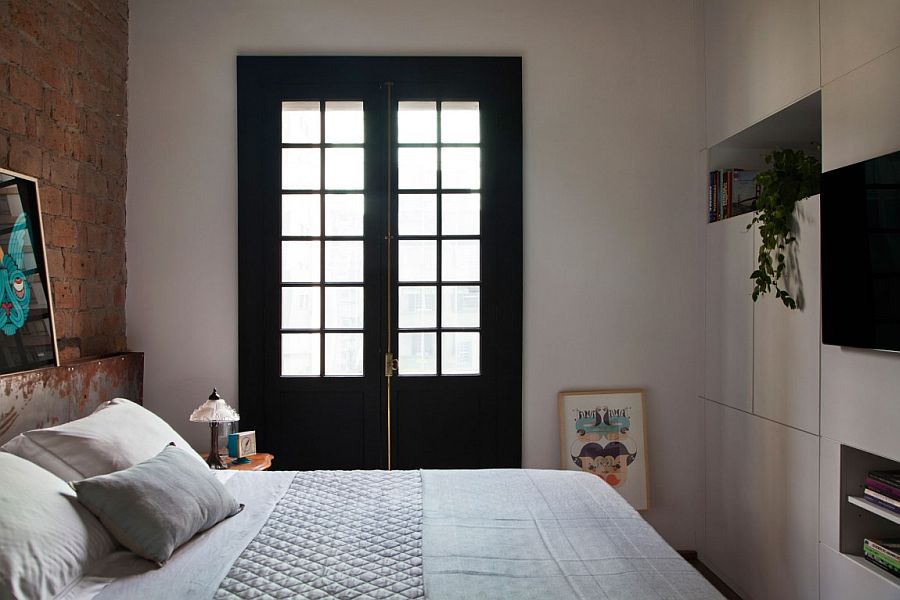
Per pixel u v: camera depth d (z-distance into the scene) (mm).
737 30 3262
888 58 2197
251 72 3598
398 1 3656
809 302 2662
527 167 3691
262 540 1913
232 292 3604
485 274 3668
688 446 3719
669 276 3725
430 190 3664
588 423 3658
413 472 2688
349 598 1548
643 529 2035
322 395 3641
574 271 3697
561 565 1749
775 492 2926
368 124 3648
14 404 2342
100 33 3264
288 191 3625
